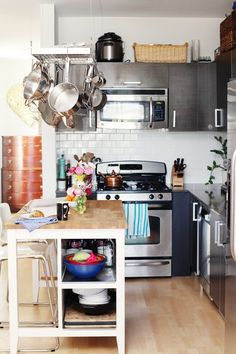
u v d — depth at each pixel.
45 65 3.99
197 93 5.35
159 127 5.35
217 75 5.17
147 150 5.73
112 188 5.23
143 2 4.96
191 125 5.38
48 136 5.29
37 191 8.99
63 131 5.38
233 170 2.78
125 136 5.72
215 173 5.76
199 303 4.43
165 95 5.32
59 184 5.42
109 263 3.75
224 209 4.06
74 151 5.71
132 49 5.64
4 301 4.48
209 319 4.04
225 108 4.77
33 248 3.87
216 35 5.67
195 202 4.91
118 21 5.61
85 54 3.59
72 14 5.45
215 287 4.15
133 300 4.51
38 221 3.33
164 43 5.64
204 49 5.67
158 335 3.73
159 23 5.64
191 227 5.19
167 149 5.74
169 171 5.75
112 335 3.37
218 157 5.75
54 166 5.30
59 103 3.69
